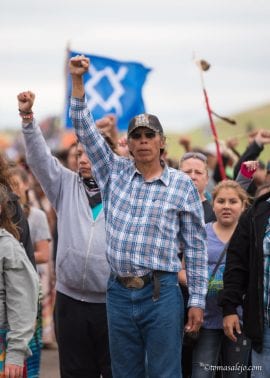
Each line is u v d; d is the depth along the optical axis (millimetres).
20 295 8875
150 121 9234
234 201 10656
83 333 10438
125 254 9188
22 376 9086
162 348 9195
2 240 8922
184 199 9258
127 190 9344
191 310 9398
